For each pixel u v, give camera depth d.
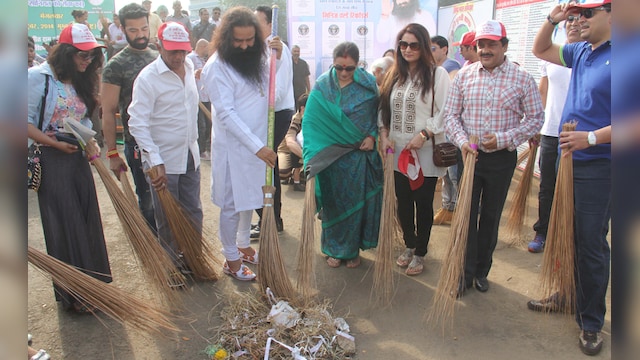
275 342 2.71
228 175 3.31
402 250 4.13
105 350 2.81
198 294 3.40
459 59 7.72
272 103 3.12
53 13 10.52
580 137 2.52
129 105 3.33
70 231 2.93
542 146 3.96
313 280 3.40
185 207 3.60
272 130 3.13
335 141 3.49
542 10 5.62
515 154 3.19
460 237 2.89
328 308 3.23
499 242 4.32
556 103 3.81
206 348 2.79
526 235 4.45
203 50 7.52
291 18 8.27
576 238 2.79
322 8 8.25
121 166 3.22
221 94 3.08
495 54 3.00
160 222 3.41
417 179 3.47
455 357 2.74
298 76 7.46
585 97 2.63
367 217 3.70
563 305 3.07
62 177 2.85
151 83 3.09
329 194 3.69
